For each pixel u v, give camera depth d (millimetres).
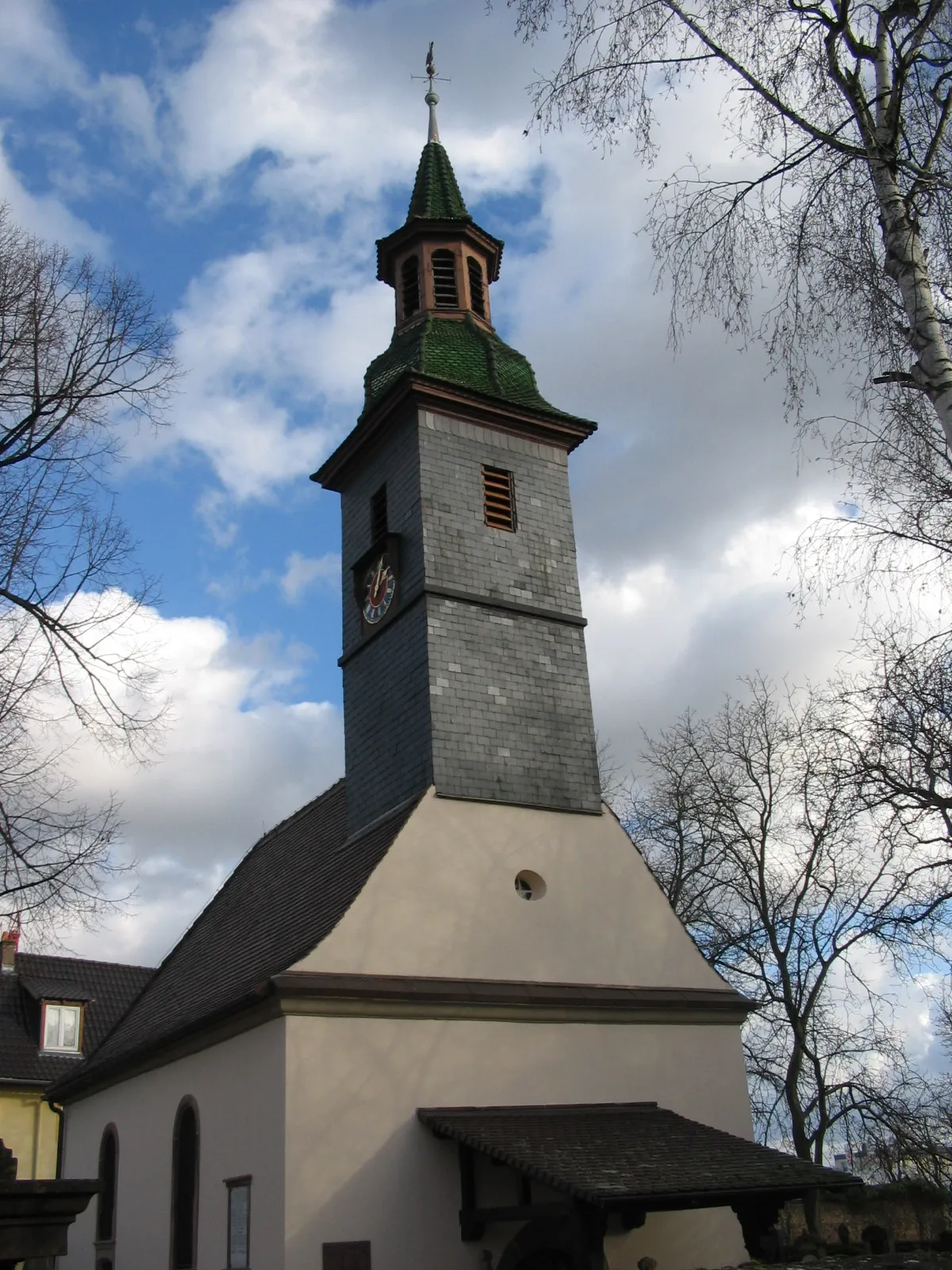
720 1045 19594
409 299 26625
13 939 36844
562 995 18219
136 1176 20953
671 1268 17156
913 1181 24562
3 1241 8375
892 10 9859
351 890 18000
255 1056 16672
